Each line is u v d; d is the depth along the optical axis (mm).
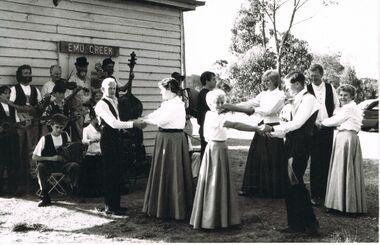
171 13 11617
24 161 8133
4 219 6203
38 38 9062
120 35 10492
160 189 6059
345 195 6234
